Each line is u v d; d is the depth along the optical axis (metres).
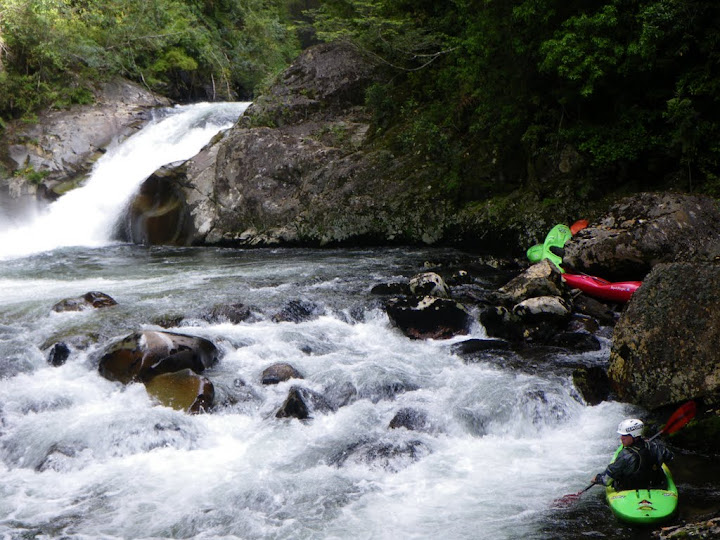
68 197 20.05
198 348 8.21
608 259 10.63
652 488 5.38
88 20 24.58
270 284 11.67
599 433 6.91
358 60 19.33
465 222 14.41
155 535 5.39
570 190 13.16
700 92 11.41
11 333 9.27
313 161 16.84
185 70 27.64
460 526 5.34
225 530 5.43
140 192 18.03
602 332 9.38
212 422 7.18
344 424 7.16
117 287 11.92
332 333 9.51
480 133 15.33
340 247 15.67
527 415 7.11
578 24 11.65
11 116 21.98
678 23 11.04
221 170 17.45
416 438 6.81
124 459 6.61
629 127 12.51
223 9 31.89
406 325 9.50
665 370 7.10
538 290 10.09
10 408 7.41
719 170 11.95
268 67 32.09
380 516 5.56
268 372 8.00
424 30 17.34
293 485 6.06
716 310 6.95
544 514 5.45
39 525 5.55
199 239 16.97
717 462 6.08
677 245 10.39
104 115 22.47
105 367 8.05
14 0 21.95
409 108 17.56
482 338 9.34
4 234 19.14
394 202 15.41
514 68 13.38
